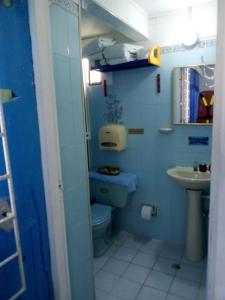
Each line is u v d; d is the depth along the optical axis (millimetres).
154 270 2248
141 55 2244
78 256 1528
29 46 1103
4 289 1063
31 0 1070
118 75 2623
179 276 2156
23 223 1131
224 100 977
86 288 1642
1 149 990
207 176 2236
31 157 1149
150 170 2643
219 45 968
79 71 1437
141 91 2531
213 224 1095
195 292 1966
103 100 2762
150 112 2525
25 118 1105
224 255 1074
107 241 2602
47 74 1152
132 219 2863
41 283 1259
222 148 1004
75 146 1432
